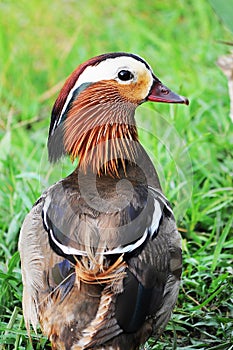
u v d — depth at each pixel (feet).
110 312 25.76
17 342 31.27
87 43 55.01
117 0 58.44
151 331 27.43
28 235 28.09
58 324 26.30
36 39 55.88
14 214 38.81
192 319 33.30
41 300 27.17
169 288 28.04
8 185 40.60
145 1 58.54
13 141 45.55
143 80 30.45
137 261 26.45
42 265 27.27
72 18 57.52
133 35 54.49
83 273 25.94
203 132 44.37
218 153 43.27
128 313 25.89
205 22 55.21
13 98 50.83
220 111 45.16
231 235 38.34
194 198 40.01
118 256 26.14
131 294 26.02
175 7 57.98
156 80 30.83
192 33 54.49
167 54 52.29
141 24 55.88
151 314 26.99
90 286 25.91
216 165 41.98
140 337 26.91
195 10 57.36
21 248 28.71
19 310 32.99
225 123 44.37
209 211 38.75
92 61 30.27
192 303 34.27
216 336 32.71
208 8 56.24
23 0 58.13
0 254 37.22
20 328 31.94
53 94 51.31
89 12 57.26
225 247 36.88
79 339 25.89
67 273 26.37
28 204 38.01
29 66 53.57
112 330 25.71
